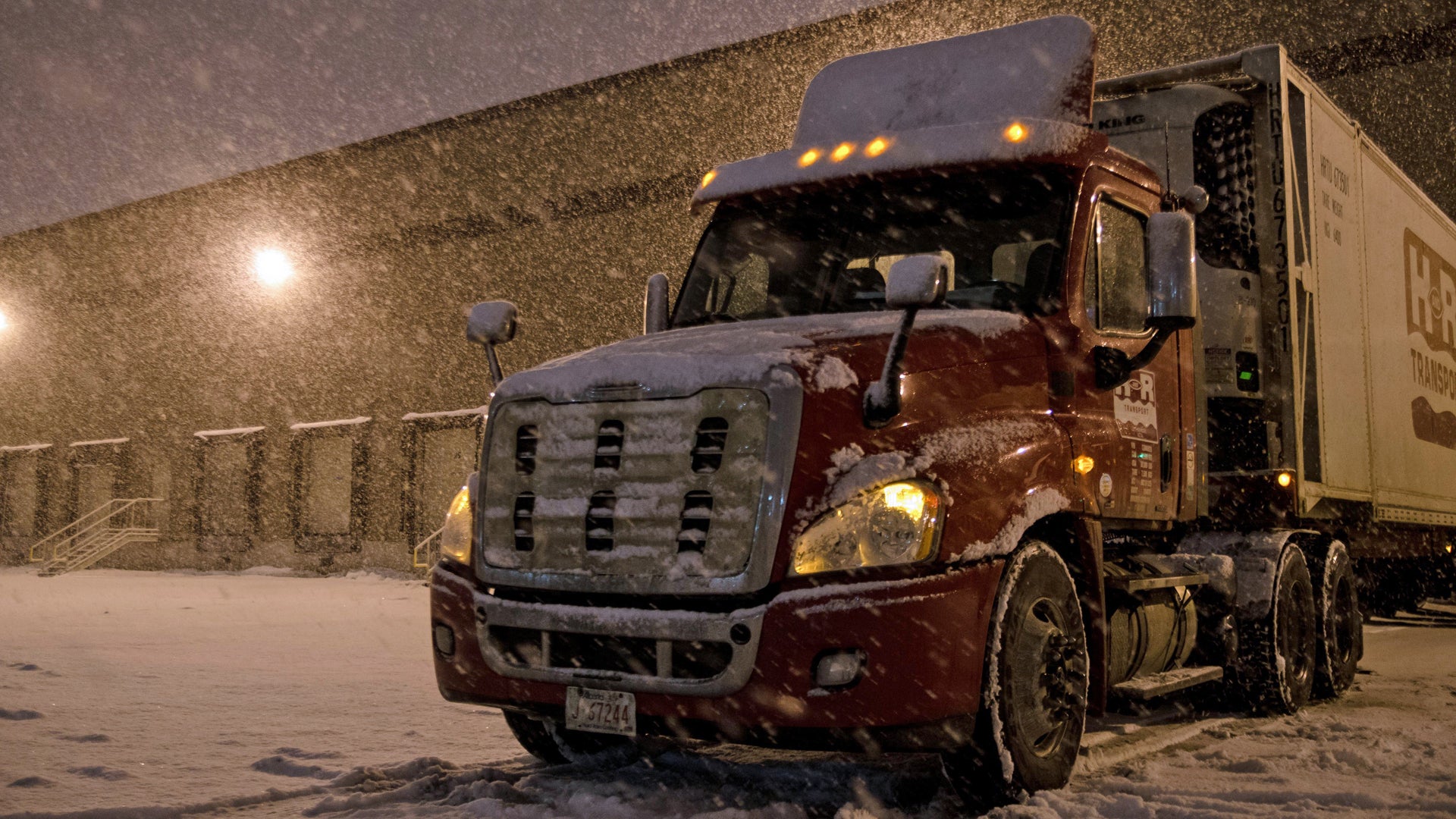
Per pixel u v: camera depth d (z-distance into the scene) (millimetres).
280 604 15953
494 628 4254
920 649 3781
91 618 13258
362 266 28391
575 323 24406
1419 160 19797
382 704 6555
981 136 5152
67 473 36531
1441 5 19641
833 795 4406
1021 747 4160
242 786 4465
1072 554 4730
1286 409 6867
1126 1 21406
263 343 30672
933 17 22031
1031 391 4609
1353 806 4188
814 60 22578
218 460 31422
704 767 4867
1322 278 7594
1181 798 4316
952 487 3969
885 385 3928
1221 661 6289
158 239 34031
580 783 4504
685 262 23109
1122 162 5406
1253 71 6996
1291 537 6902
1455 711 6625
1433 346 10570
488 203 26094
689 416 3945
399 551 26297
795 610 3711
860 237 5262
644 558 3928
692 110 23562
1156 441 5480
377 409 27469
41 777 4520
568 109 25109
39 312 38281
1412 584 11781
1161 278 4836
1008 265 4969
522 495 4238
